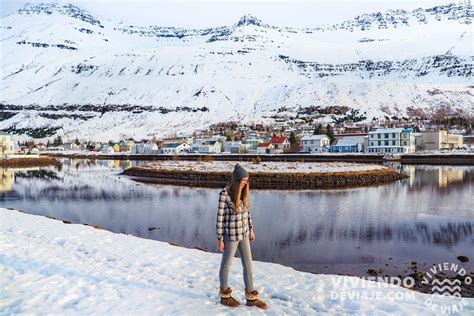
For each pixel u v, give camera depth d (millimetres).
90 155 163750
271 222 24562
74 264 10750
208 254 12398
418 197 36844
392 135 121250
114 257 11547
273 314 7727
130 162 122188
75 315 7398
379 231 21844
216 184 50969
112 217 26797
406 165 87750
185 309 7754
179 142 165125
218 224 7980
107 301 8102
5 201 36188
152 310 7660
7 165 105688
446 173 64875
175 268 10578
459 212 28344
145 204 33031
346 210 29438
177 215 27344
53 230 15680
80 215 27906
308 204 32562
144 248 12812
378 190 43156
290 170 55500
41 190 45312
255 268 10922
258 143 146000
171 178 60094
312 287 9406
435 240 19609
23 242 13375
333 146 131500
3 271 10117
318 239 19797
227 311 7766
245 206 8156
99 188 46781
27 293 8531
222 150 153250
